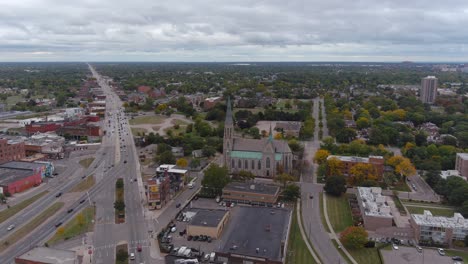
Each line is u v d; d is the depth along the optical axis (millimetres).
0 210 198125
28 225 180250
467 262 149375
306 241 165375
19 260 137250
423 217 173000
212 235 166000
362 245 158250
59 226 178875
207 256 149250
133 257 149750
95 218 187000
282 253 146125
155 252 154875
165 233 170500
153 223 181625
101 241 164000
